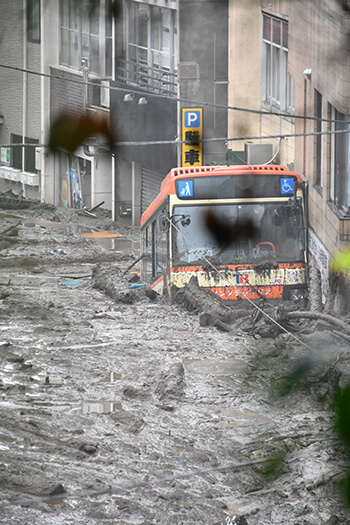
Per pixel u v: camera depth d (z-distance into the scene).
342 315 33.50
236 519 16.88
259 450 21.34
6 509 17.25
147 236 51.88
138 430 23.80
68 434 23.38
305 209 42.25
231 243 41.81
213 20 65.69
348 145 39.03
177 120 74.19
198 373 29.67
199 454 21.31
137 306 45.03
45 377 29.86
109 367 31.25
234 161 63.78
